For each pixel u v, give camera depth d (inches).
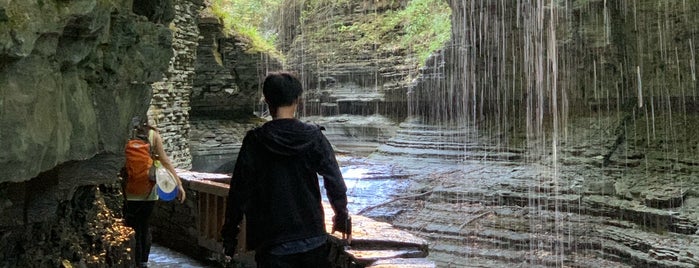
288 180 104.1
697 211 460.8
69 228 135.8
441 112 831.1
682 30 545.0
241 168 106.4
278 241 102.8
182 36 558.9
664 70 568.4
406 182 661.9
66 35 96.1
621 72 605.9
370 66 1004.6
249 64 711.7
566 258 464.1
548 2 653.9
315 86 1083.3
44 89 88.0
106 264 153.7
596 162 582.2
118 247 161.5
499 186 604.7
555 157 628.4
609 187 539.8
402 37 1023.0
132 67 130.0
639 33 581.9
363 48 1036.5
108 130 122.1
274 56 735.7
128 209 187.2
